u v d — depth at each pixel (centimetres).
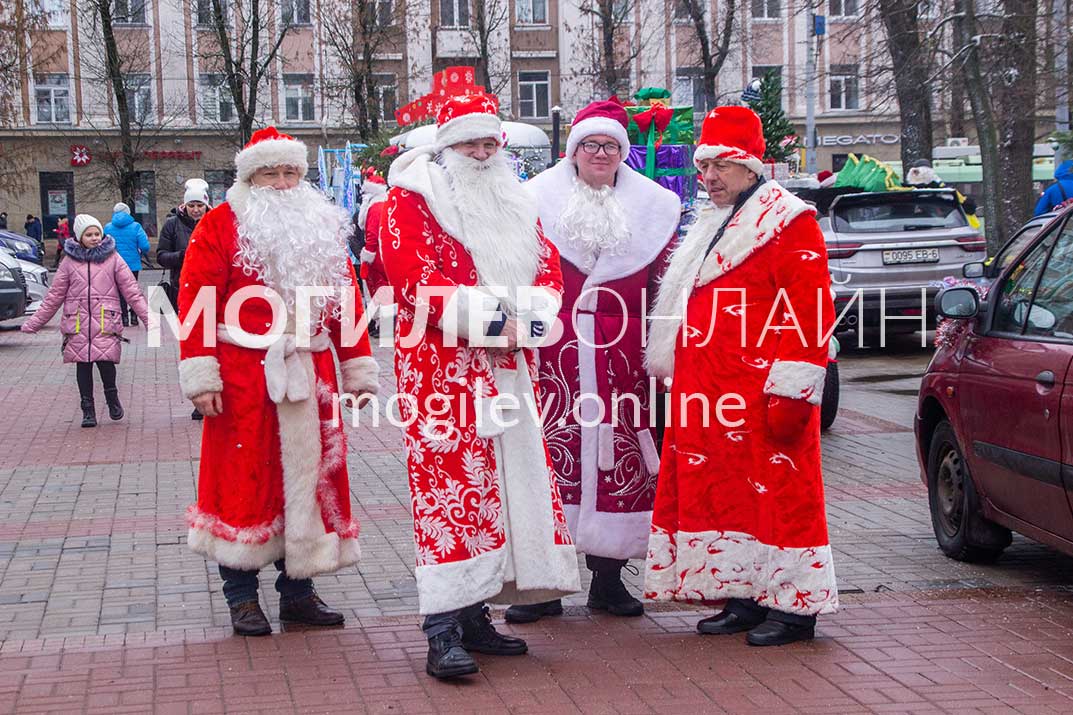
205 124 4631
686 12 3822
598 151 517
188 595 571
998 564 635
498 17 4400
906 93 1909
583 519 518
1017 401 566
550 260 479
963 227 1494
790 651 482
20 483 832
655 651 485
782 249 475
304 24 4497
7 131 4609
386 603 563
